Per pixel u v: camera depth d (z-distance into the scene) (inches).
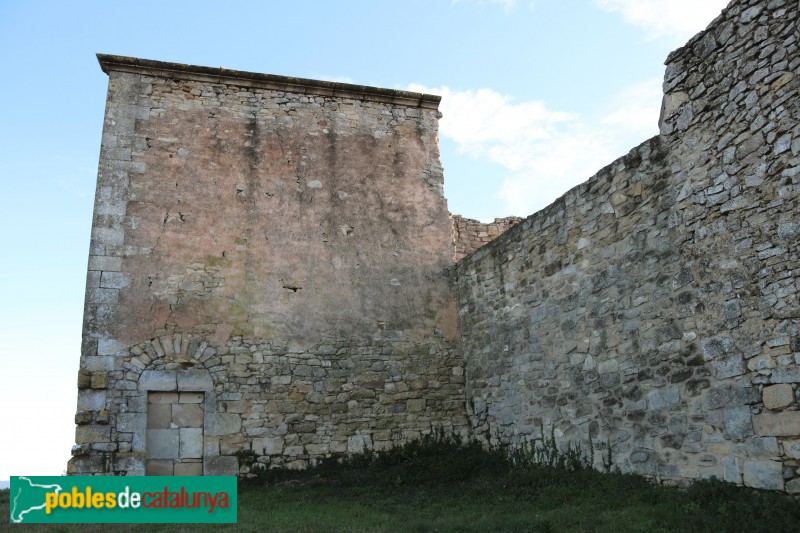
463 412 436.8
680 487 271.0
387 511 300.5
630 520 238.4
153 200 414.6
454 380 442.0
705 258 271.6
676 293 285.1
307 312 425.1
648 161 310.7
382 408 422.3
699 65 287.0
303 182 451.5
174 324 395.9
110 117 423.8
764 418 237.6
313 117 469.7
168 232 411.2
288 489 358.3
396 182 473.7
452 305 459.8
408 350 439.5
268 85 466.0
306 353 417.1
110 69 435.8
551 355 361.7
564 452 341.7
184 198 422.0
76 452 354.9
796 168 237.5
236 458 384.2
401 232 463.2
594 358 329.4
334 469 393.4
